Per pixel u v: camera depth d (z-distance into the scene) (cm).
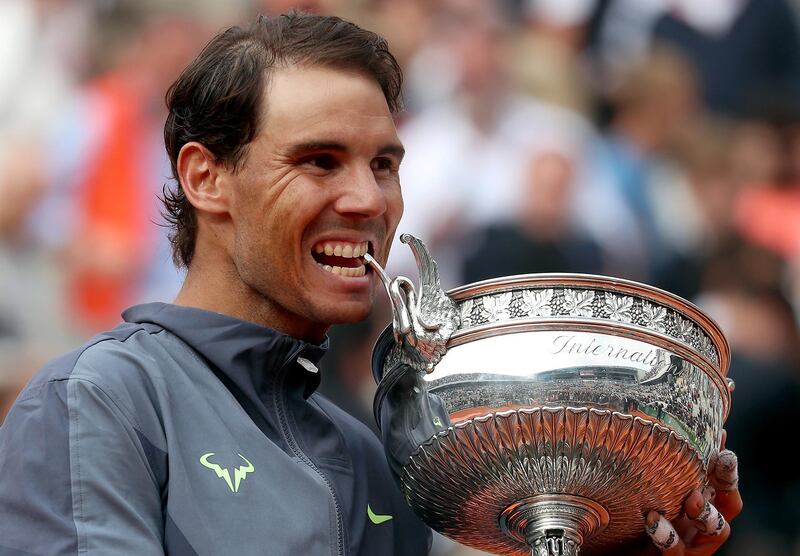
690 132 3061
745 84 3162
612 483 811
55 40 2908
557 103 2966
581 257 2802
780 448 2414
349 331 2316
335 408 943
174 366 816
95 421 761
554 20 3058
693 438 810
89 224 2712
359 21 2919
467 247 2756
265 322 853
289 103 814
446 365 806
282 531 770
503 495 824
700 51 3172
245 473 783
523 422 786
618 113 3048
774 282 2711
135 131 2817
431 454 814
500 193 2822
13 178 2689
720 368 874
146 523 745
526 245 2756
